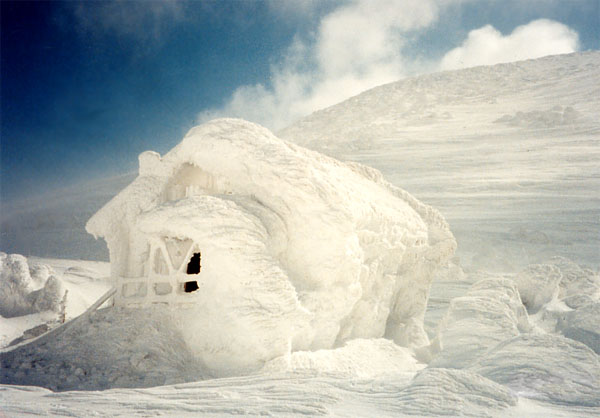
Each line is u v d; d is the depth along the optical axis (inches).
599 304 529.7
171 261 501.0
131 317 493.4
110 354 456.4
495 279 614.2
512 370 324.2
